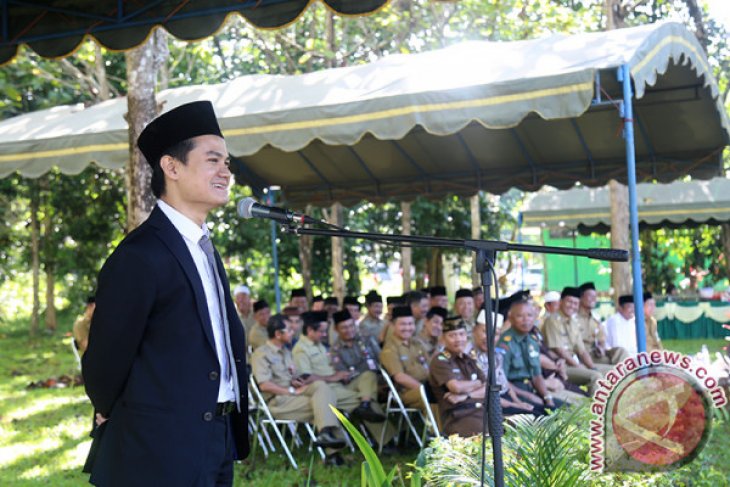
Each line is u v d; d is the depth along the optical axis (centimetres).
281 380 747
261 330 944
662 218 1551
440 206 1886
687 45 792
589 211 1616
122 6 633
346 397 765
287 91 827
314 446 793
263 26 600
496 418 306
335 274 1558
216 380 285
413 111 718
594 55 690
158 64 850
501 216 2055
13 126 949
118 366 276
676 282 1952
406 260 1644
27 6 648
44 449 820
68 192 1936
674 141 1032
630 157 664
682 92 908
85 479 697
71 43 653
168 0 620
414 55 859
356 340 820
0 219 2006
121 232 1975
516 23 1455
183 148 290
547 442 365
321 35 1652
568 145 1059
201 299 285
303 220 310
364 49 1644
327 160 1153
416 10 1545
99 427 298
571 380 851
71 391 1216
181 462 273
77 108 1037
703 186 1560
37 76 1443
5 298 2709
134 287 274
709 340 1631
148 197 726
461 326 667
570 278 2061
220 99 857
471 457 394
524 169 1138
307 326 802
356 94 766
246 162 1165
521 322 717
